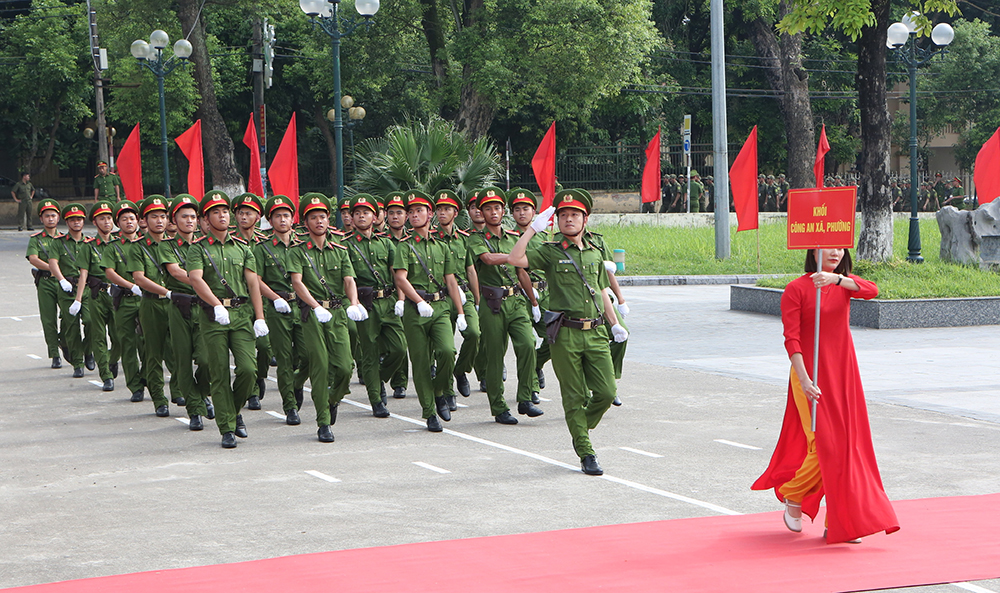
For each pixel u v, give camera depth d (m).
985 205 20.52
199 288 9.03
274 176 18.27
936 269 18.56
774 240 30.05
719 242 27.19
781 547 5.94
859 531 5.77
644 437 9.17
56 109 42.72
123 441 9.37
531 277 10.58
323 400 9.32
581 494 7.31
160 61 28.50
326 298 9.54
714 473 7.87
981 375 11.94
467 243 10.36
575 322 7.96
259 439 9.42
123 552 6.12
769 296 18.02
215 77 40.09
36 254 13.31
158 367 10.60
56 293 13.56
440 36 33.75
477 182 17.98
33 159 45.34
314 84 40.81
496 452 8.73
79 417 10.54
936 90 48.44
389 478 7.87
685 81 47.62
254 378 9.17
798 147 44.06
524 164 44.97
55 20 41.22
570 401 8.00
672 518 6.66
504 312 10.00
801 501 6.15
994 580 5.32
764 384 11.81
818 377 5.95
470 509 6.96
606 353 8.03
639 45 33.00
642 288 23.38
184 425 10.12
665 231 33.47
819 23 19.09
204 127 33.12
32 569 5.84
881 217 19.86
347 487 7.61
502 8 30.88
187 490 7.59
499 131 44.47
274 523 6.69
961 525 6.32
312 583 5.45
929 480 7.56
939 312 16.16
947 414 9.94
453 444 9.08
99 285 12.12
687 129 40.38
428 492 7.43
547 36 30.92
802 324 6.05
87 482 7.86
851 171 54.72
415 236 9.88
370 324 10.38
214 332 9.04
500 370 9.99
